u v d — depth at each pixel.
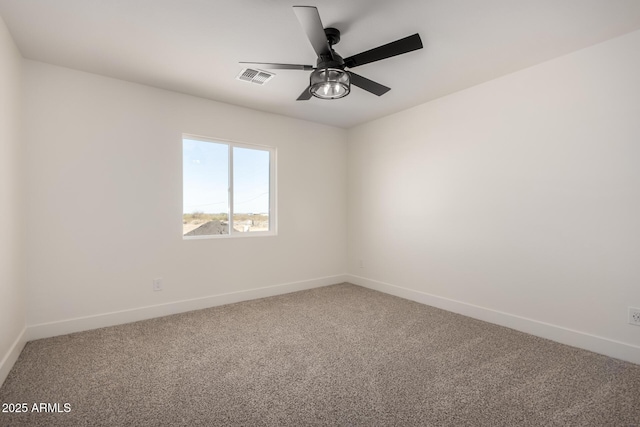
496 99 2.92
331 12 1.92
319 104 3.60
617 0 1.80
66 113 2.64
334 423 1.54
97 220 2.78
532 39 2.24
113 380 1.92
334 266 4.57
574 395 1.78
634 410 1.65
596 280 2.33
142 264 3.01
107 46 2.32
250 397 1.76
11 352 2.06
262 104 3.58
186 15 1.95
